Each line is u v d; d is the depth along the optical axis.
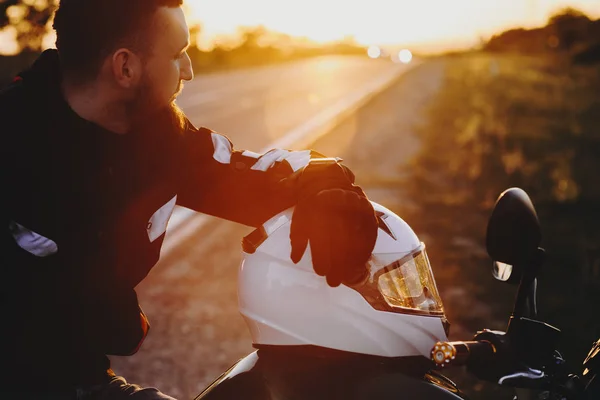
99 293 1.42
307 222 1.29
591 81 32.19
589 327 4.43
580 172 10.81
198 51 60.97
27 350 1.39
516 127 17.34
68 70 1.34
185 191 1.53
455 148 13.88
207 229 7.21
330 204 1.28
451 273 5.75
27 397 1.41
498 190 9.48
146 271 1.50
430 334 1.42
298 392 1.37
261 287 1.42
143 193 1.44
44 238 1.36
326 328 1.38
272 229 1.44
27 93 1.35
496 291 5.27
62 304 1.39
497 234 1.44
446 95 28.61
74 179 1.36
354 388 1.35
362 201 1.30
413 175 10.66
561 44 53.94
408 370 1.41
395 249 1.41
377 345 1.38
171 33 1.35
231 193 1.50
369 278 1.38
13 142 1.33
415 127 17.75
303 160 1.49
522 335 1.41
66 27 1.33
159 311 4.83
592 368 1.43
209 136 1.57
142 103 1.37
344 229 1.27
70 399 1.44
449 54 93.62
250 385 1.42
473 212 8.15
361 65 67.69
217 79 44.81
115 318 1.47
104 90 1.34
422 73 48.25
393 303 1.39
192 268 5.89
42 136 1.34
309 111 22.84
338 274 1.28
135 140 1.41
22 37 20.30
